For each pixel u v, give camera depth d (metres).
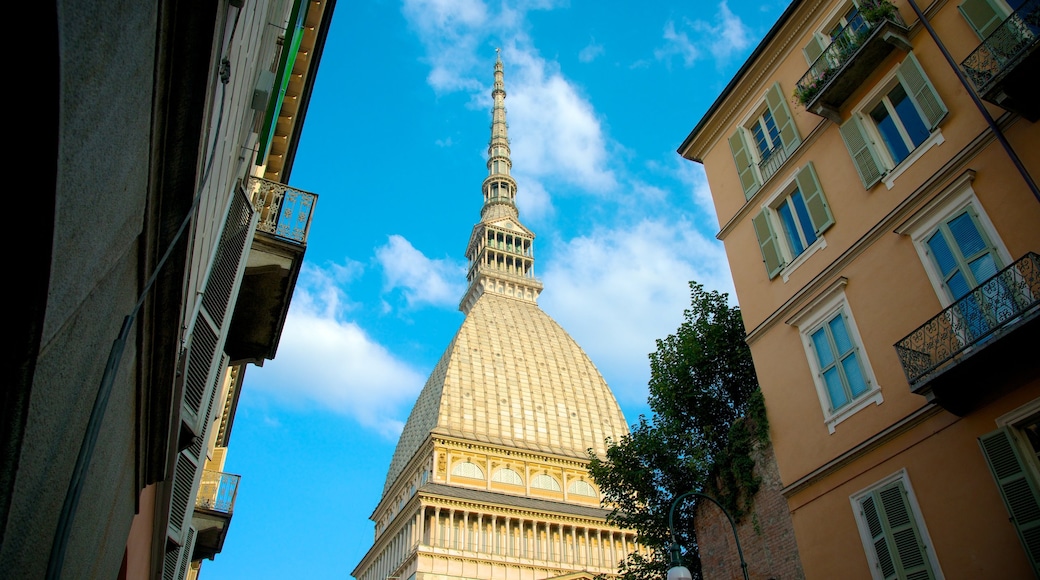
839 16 20.61
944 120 16.55
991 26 15.78
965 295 13.98
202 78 5.53
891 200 17.59
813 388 18.86
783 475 19.38
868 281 17.75
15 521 4.17
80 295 4.19
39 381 3.90
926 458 15.24
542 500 101.81
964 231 15.48
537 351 142.00
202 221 9.45
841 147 19.56
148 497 13.11
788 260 20.86
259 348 22.58
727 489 21.86
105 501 7.59
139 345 7.07
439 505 95.25
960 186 15.73
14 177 3.18
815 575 17.55
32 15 2.84
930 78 17.11
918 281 16.34
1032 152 14.37
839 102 19.59
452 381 125.44
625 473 28.00
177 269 7.04
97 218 4.14
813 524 17.92
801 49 21.88
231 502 29.95
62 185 3.37
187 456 18.11
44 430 4.26
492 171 182.50
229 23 7.43
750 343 21.72
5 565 4.27
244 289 20.16
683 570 14.21
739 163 23.91
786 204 21.59
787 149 21.52
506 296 155.12
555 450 120.44
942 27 17.09
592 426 131.25
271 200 20.05
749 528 20.67
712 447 26.28
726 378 28.02
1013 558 13.02
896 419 16.14
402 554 97.38
